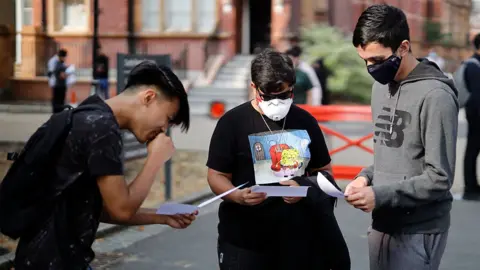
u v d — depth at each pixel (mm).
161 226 7320
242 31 25422
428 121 3211
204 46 24531
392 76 3283
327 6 25000
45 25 25172
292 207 3564
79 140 2709
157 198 8578
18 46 24656
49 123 2779
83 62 25016
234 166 3668
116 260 6117
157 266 5977
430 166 3191
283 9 24250
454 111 3207
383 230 3459
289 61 3506
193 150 12906
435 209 3363
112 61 25094
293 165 3590
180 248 6523
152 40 25125
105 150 2707
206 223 7477
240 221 3598
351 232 7098
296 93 10336
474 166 9133
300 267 3588
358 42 3307
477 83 8797
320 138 3711
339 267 3656
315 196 3418
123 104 2871
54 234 2736
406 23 3287
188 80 23016
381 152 3432
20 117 19766
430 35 31297
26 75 24547
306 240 3596
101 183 2729
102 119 2744
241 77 23062
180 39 24844
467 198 8820
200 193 8898
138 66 2912
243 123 3629
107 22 25188
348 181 9664
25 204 2781
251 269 3580
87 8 25156
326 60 20766
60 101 19906
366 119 9469
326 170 3723
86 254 2799
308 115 3723
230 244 3617
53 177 2748
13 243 6277
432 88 3227
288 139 3613
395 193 3174
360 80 20766
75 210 2771
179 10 25078
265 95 3484
